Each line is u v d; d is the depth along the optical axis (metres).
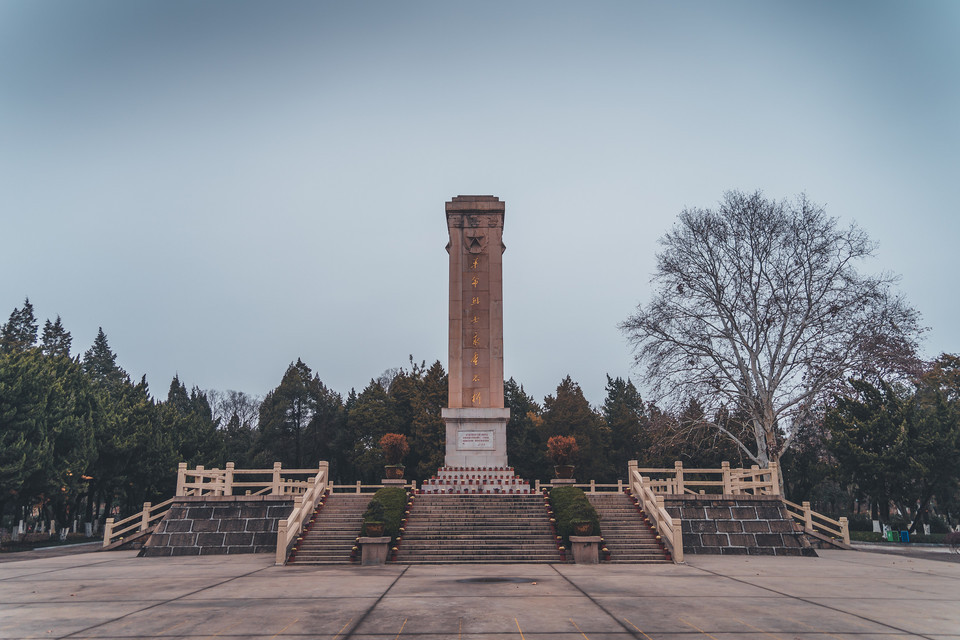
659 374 44.44
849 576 20.23
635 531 26.98
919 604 14.76
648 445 66.88
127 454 48.56
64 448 42.03
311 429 74.88
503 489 32.75
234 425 91.19
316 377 82.00
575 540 24.31
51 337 78.81
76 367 48.53
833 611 13.81
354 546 24.66
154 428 52.16
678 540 24.38
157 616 13.38
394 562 24.14
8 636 11.59
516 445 70.38
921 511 42.88
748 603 14.80
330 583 18.45
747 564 24.05
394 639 11.13
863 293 40.53
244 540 28.20
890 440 42.78
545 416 74.12
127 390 59.50
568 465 35.00
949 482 42.28
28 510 51.00
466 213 40.34
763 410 42.53
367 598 15.59
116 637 11.43
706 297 44.44
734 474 33.31
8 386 37.03
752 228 43.03
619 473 73.25
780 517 28.78
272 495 29.03
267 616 13.26
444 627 12.10
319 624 12.42
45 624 12.64
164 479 52.03
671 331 45.16
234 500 29.00
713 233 44.22
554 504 28.08
